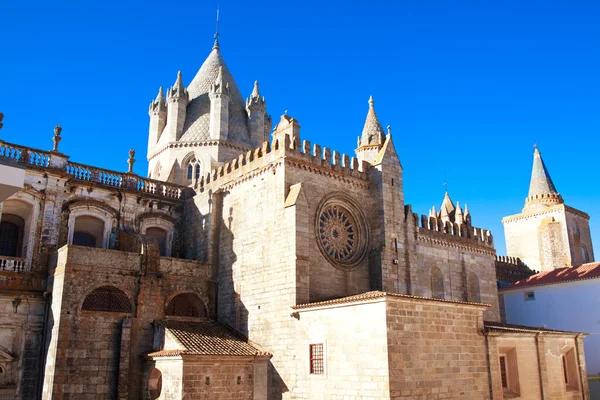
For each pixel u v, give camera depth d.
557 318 58.22
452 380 35.06
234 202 46.31
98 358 37.56
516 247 86.00
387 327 32.16
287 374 37.78
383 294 32.31
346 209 45.81
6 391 37.53
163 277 41.91
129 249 44.00
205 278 45.56
